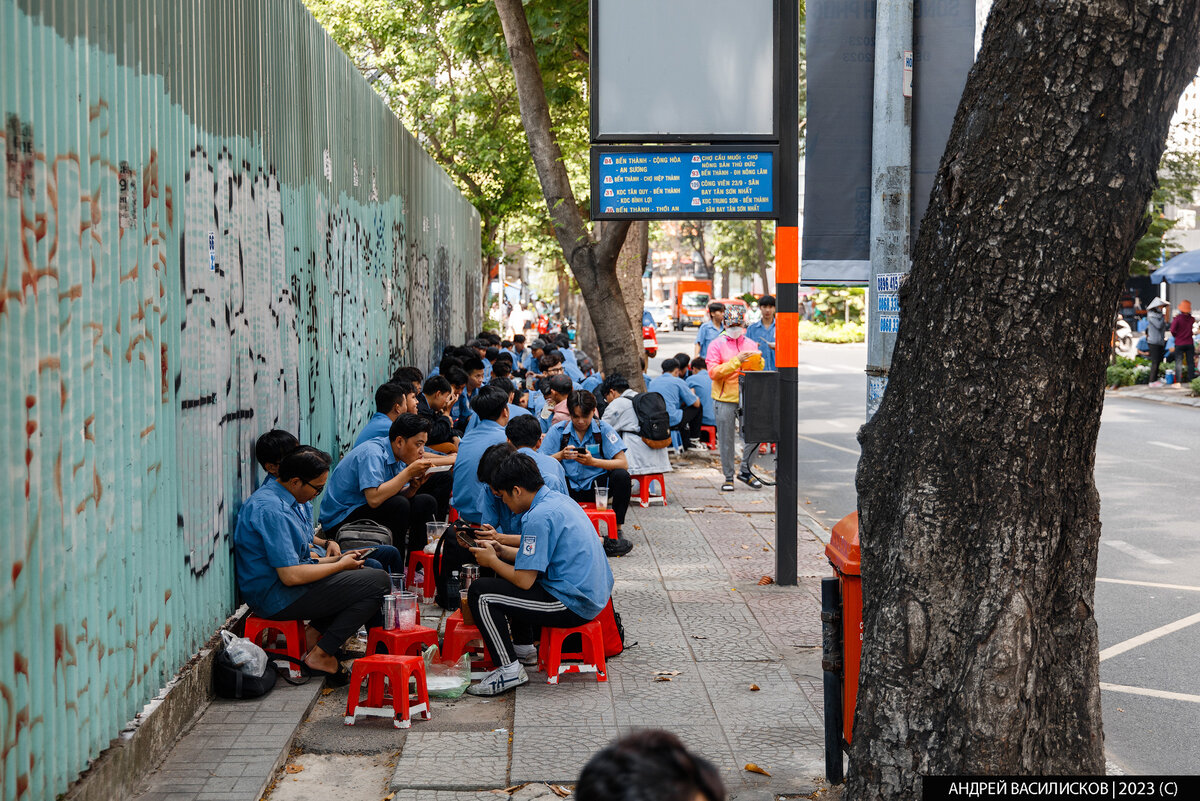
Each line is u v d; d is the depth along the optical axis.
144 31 4.48
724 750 4.89
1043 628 3.24
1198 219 48.16
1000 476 3.22
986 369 3.22
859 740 3.46
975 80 3.31
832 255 7.41
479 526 5.93
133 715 4.27
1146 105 3.11
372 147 10.85
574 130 21.52
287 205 7.16
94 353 3.92
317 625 5.81
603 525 9.59
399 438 7.04
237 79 5.95
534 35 14.73
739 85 7.97
